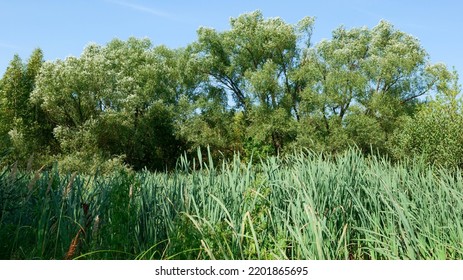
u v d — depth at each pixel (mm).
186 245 3553
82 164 25844
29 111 33750
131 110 32719
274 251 3652
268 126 30703
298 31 34500
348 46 34281
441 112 15641
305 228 3773
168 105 36844
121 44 38750
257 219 3980
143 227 4176
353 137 29422
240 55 35844
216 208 4027
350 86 30703
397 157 16156
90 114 31625
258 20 35906
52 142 33375
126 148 33656
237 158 4820
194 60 35531
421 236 4020
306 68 32438
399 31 35438
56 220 4043
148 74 35406
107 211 4395
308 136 29906
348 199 4660
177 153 35938
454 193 4582
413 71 32906
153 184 4648
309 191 4246
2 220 3947
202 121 34219
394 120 32094
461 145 14055
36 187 4500
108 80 31500
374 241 3896
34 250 3693
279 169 5250
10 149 4961
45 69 31750
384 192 4824
